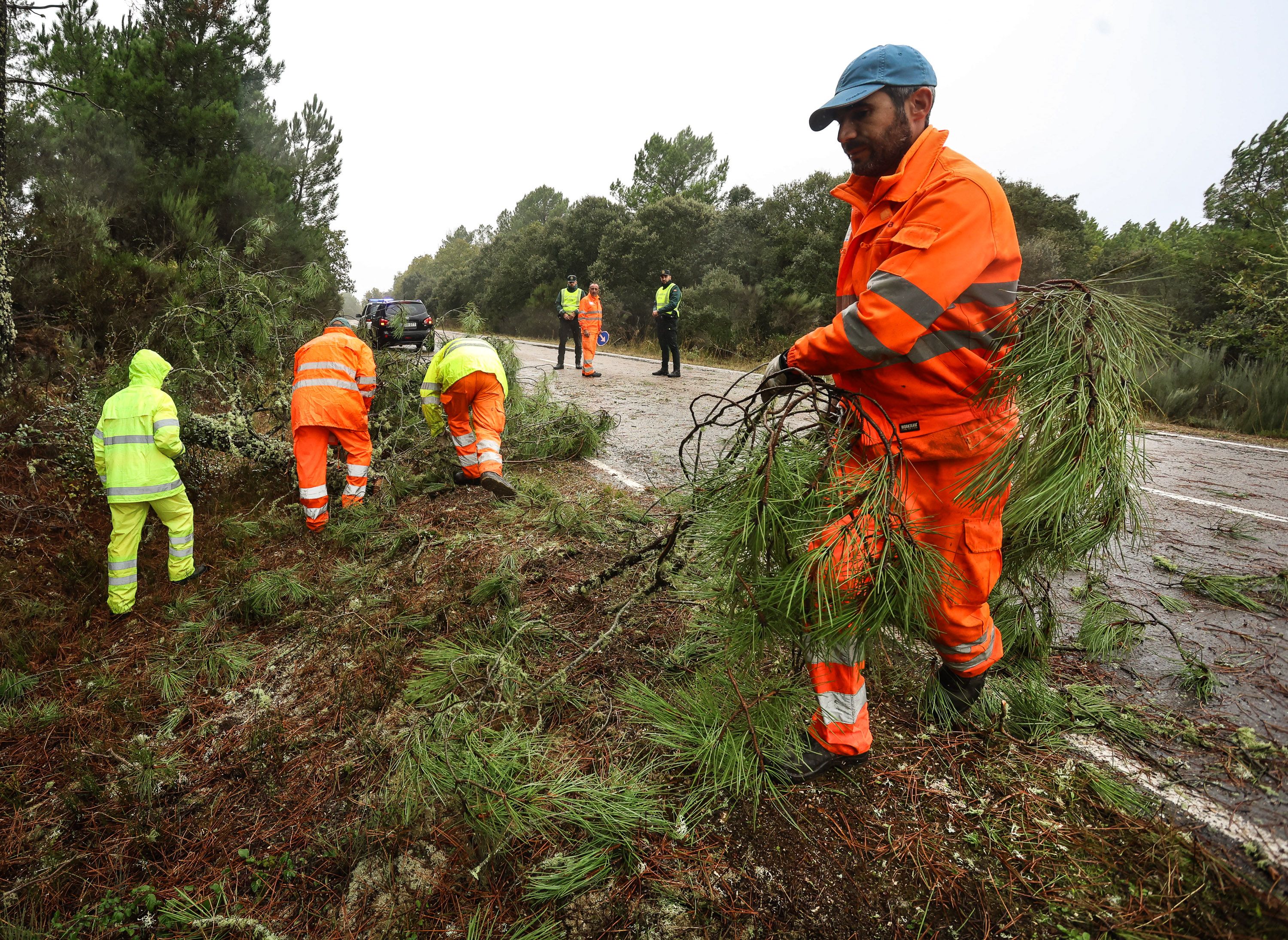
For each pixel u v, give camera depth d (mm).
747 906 1785
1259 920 1599
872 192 2086
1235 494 4863
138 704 2965
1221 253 9969
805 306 17219
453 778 2174
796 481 2023
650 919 1785
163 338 7082
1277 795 1959
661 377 12281
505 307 31672
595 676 2783
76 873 2174
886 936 1671
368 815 2225
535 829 2062
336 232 16094
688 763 2213
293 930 1900
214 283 8055
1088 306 1975
